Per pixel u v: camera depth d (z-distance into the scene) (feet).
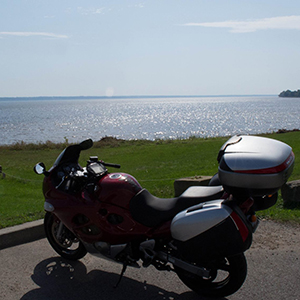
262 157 11.77
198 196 12.88
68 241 17.28
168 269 13.61
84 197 14.71
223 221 11.68
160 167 46.32
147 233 13.42
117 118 372.99
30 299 13.64
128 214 13.76
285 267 15.47
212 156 53.42
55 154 77.71
